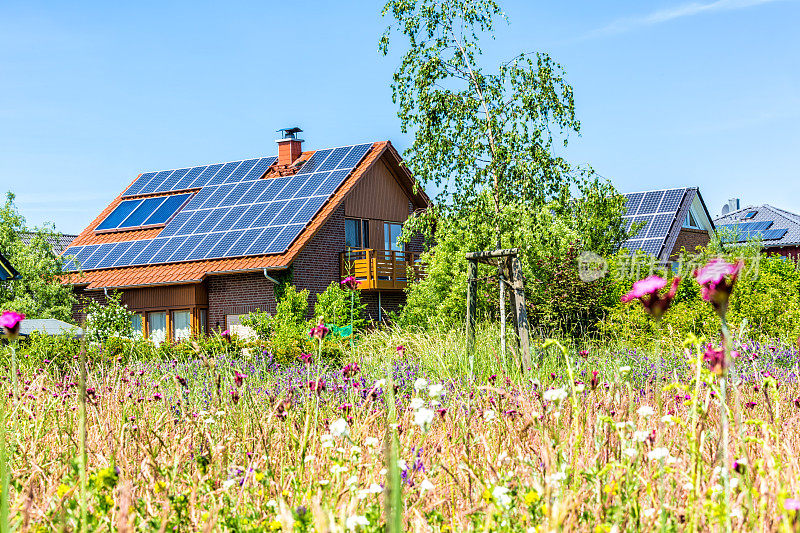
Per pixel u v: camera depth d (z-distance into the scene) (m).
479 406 5.88
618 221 22.25
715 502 3.11
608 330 15.93
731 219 52.06
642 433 3.39
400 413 5.82
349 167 25.42
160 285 23.78
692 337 3.24
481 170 15.98
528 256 16.22
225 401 5.86
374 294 25.23
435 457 4.32
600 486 3.12
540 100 15.74
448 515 3.72
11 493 3.94
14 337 2.77
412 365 11.24
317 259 23.66
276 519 3.16
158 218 27.39
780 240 45.41
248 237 23.56
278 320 20.92
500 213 15.64
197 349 6.53
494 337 13.48
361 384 7.98
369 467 3.86
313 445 4.55
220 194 27.33
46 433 5.63
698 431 3.21
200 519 3.48
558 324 16.19
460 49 16.12
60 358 12.85
